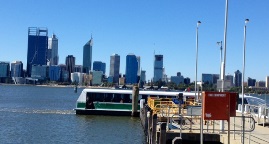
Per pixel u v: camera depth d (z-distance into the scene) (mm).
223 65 31734
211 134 28328
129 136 47750
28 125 56875
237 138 26969
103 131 51344
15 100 137875
